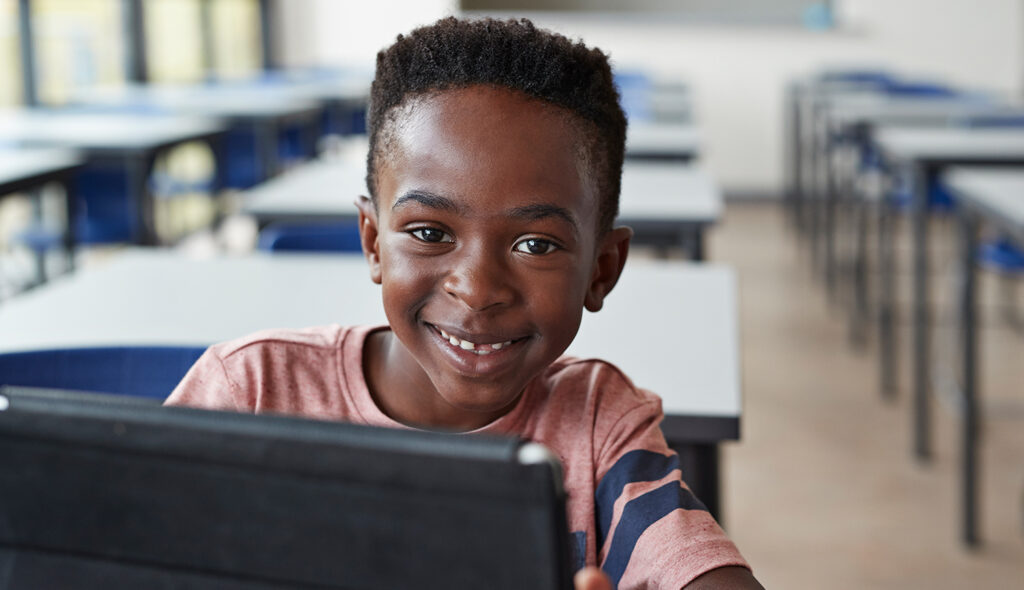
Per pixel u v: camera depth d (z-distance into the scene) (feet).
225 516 1.18
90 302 4.90
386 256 2.08
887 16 24.40
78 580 1.24
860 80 20.79
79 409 1.20
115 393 3.46
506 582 1.11
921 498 8.73
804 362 12.55
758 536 8.07
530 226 1.93
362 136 21.02
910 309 14.98
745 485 9.01
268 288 5.20
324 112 21.33
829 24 24.34
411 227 1.98
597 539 2.21
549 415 2.34
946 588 7.27
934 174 9.85
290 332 2.51
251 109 16.56
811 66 24.77
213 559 1.19
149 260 5.75
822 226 21.56
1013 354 12.73
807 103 22.11
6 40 15.56
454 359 2.02
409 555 1.13
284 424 1.15
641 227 7.62
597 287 2.32
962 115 12.84
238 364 2.42
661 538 1.95
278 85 21.50
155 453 1.17
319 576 1.17
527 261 1.95
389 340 2.45
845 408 10.95
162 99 17.06
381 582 1.15
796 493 8.84
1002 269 9.87
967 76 24.48
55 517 1.23
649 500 2.07
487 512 1.10
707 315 4.86
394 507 1.13
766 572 7.49
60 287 5.16
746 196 25.29
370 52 25.76
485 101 1.92
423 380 2.35
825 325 14.24
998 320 14.28
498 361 2.01
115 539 1.22
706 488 3.76
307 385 2.40
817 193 17.95
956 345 12.69
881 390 11.43
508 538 1.10
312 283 5.30
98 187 12.71
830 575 7.45
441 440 1.11
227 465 1.16
